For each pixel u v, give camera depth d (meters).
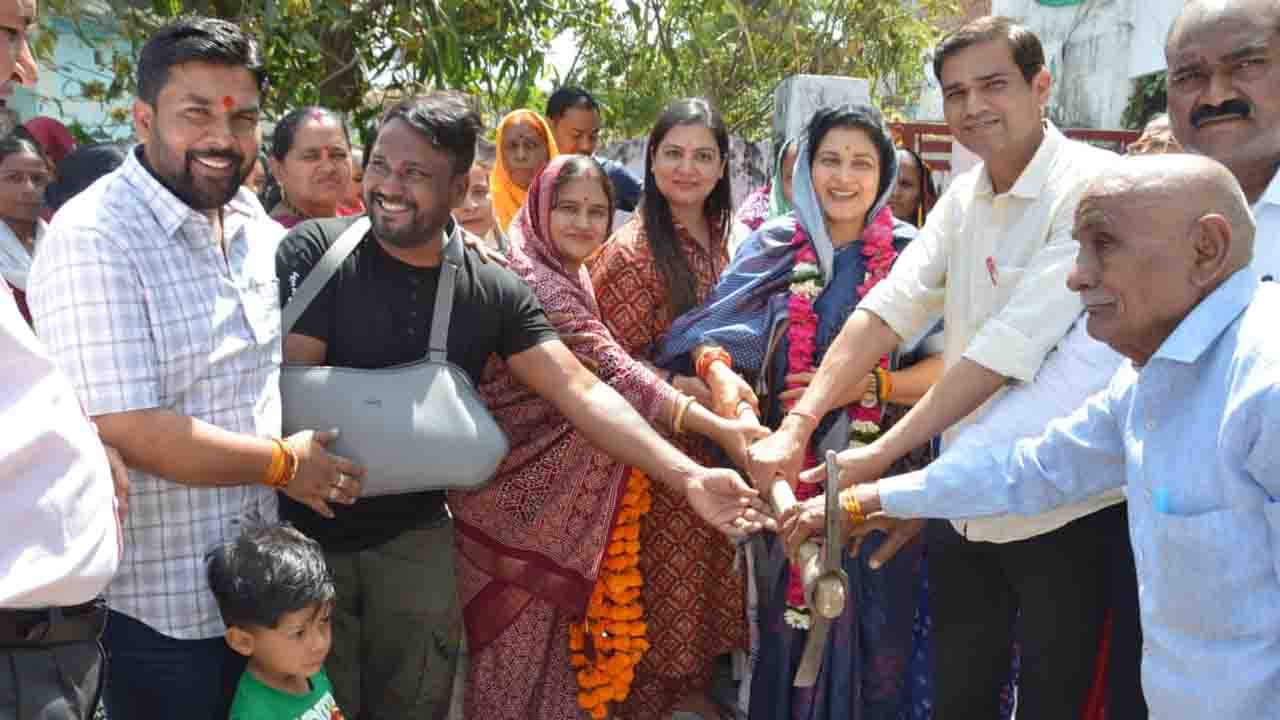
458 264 2.58
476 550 2.98
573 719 3.08
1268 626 1.66
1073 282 1.79
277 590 2.15
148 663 2.16
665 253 3.30
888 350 2.92
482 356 2.68
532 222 3.16
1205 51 2.21
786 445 2.79
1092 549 2.56
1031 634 2.62
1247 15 2.16
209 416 2.16
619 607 3.05
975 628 2.85
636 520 3.08
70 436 1.68
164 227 2.11
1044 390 2.48
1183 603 1.76
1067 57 8.41
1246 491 1.65
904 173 4.49
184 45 2.07
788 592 3.01
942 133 6.30
